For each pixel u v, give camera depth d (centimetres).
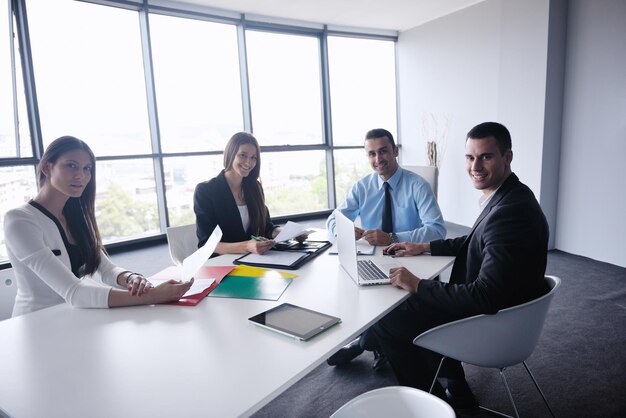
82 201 167
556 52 378
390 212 245
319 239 224
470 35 479
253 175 235
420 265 171
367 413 95
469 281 158
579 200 388
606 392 190
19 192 390
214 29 483
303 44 546
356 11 487
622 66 340
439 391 163
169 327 120
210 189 225
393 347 169
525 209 139
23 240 143
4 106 373
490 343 139
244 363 98
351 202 262
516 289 137
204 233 221
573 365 213
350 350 217
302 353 102
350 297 139
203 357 102
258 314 125
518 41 399
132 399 86
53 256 144
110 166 439
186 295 142
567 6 376
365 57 582
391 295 141
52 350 108
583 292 307
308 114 566
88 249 167
